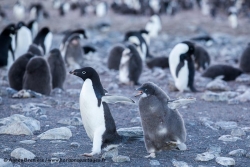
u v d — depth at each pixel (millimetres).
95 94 17641
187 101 17375
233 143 20016
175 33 90250
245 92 31047
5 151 17984
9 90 30297
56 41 74500
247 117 25234
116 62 44688
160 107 17344
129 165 16875
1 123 22094
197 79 39344
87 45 66000
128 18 115750
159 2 132125
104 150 18078
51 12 131125
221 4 134000
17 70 31328
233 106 28125
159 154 18312
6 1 150750
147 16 122250
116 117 24703
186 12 128625
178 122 17625
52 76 32344
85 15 121438
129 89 34844
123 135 18547
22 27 49531
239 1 141875
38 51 41531
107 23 94875
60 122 22891
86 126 18125
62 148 18734
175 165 16875
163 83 37656
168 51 61969
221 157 17516
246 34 89312
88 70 17766
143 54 52562
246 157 18125
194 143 19984
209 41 71500
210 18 115188
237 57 54812
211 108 27438
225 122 23391
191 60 33406
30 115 24391
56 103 27719
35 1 154250
